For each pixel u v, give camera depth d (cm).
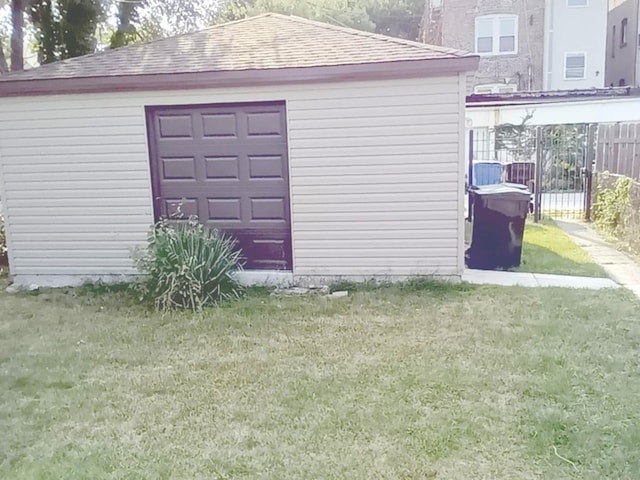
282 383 393
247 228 682
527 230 1013
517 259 725
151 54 713
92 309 599
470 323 509
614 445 301
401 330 498
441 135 621
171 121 671
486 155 1602
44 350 476
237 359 441
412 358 431
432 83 612
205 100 650
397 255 654
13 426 341
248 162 668
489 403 353
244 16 1872
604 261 761
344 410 349
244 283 676
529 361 415
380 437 317
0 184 702
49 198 698
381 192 643
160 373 419
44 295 665
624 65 2172
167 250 595
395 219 647
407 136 627
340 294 621
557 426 321
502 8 1964
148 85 644
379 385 384
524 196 710
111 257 702
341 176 646
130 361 446
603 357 419
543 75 1975
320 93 631
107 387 396
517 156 1583
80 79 648
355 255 661
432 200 637
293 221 663
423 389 375
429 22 2286
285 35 742
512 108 1109
